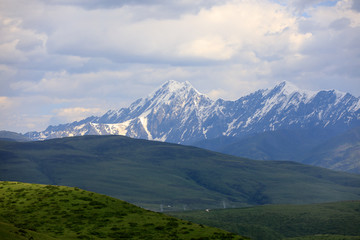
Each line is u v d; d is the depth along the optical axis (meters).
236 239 158.38
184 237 158.25
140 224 172.50
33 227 161.75
